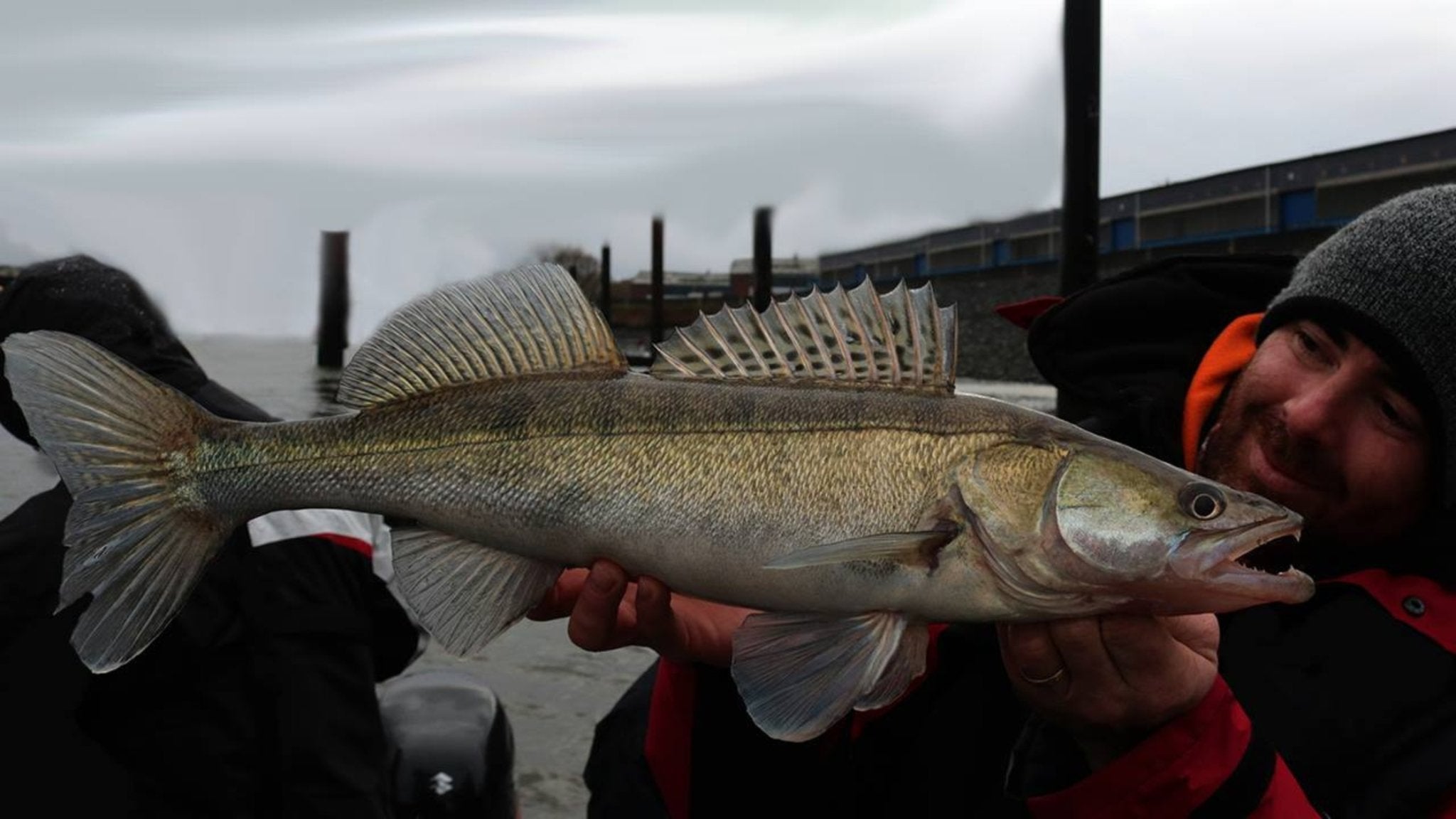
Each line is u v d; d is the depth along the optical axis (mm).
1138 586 586
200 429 708
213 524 707
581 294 688
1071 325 909
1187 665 546
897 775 771
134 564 685
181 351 1012
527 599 675
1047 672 582
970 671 765
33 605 851
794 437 634
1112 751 588
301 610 854
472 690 1185
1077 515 595
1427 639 655
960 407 639
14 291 935
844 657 612
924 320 656
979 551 605
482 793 1078
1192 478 601
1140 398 870
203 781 831
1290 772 578
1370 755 638
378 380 711
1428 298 656
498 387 692
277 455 702
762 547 623
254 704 838
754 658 616
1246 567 580
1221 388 812
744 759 739
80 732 835
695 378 673
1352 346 691
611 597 644
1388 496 689
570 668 1715
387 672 981
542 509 654
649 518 635
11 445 2561
